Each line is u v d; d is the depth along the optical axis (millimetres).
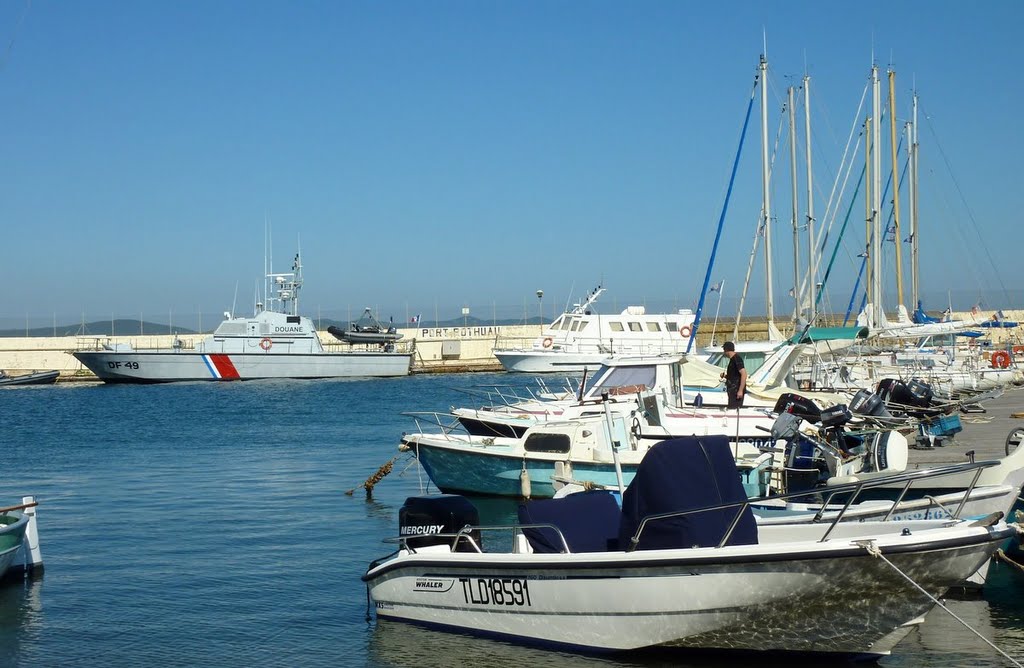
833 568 8922
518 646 10414
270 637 11094
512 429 22703
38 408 51594
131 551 15734
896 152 48688
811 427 16906
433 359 90438
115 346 75125
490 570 10391
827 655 9695
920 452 19938
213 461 28047
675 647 9742
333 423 40188
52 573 14258
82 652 10734
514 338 92312
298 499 20938
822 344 34500
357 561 14875
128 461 28344
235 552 15586
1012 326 52688
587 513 10859
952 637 10484
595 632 9930
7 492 22453
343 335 81250
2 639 11188
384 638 10875
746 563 9094
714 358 29797
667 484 9688
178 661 10375
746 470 16047
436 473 20312
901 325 45125
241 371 73312
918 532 9117
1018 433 15664
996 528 9305
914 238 53625
